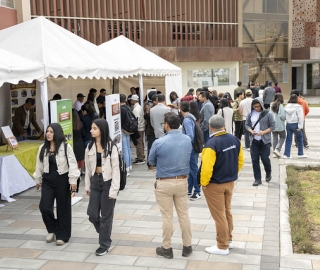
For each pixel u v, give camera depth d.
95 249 5.65
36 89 11.45
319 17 39.03
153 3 24.81
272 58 33.66
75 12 21.31
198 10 26.95
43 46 7.96
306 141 13.03
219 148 5.07
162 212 5.20
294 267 4.95
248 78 32.75
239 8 30.80
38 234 6.27
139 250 5.56
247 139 12.87
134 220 6.75
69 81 14.45
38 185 5.87
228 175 5.16
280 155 11.67
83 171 10.14
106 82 16.02
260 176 8.85
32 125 10.34
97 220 5.44
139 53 12.84
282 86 34.47
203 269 4.98
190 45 26.73
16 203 7.86
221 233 5.30
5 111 10.82
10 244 5.89
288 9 33.72
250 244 5.70
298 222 6.30
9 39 8.41
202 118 10.77
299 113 11.35
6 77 6.55
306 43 39.00
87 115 9.56
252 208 7.28
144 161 11.48
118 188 5.27
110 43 12.93
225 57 27.91
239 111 12.94
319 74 42.44
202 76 27.84
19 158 8.37
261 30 32.84
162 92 16.81
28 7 16.39
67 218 5.83
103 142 5.30
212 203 5.23
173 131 5.13
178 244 5.71
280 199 7.77
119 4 23.41
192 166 7.72
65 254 5.51
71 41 9.12
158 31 25.23
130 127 9.81
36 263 5.26
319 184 8.94
